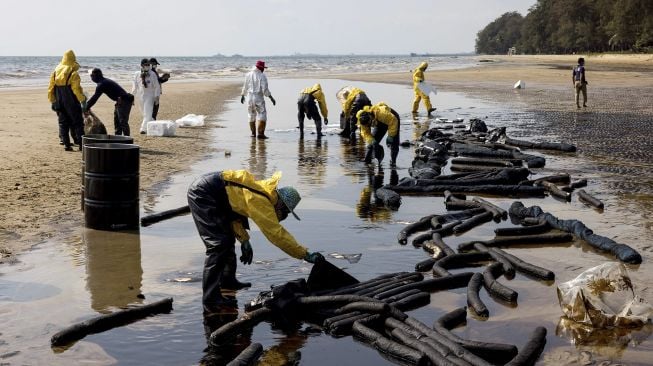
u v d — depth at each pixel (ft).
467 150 47.44
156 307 18.25
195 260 23.06
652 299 19.58
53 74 43.50
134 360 15.44
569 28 453.58
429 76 179.11
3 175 35.81
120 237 25.77
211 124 66.59
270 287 20.47
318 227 27.84
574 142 55.52
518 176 37.58
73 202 30.71
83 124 44.32
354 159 45.83
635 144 54.13
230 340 16.61
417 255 24.11
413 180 36.37
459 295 20.04
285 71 233.35
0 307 18.49
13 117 64.90
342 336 16.96
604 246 24.68
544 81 154.61
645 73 191.01
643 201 33.24
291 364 15.33
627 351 16.28
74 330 16.47
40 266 22.02
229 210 18.94
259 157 45.73
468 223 28.02
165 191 33.76
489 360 15.58
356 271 22.16
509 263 22.35
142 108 56.29
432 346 15.47
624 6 351.67
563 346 16.49
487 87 134.82
